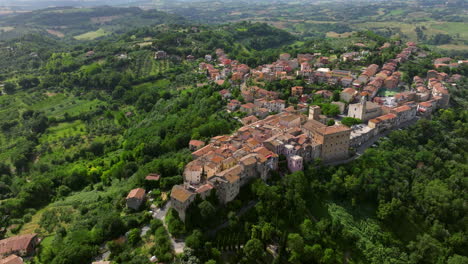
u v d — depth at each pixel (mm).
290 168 176625
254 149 179625
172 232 141875
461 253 152375
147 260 130125
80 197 197250
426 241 149000
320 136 184500
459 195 173875
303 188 160250
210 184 154375
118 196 176625
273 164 172125
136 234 142250
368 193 169500
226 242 139125
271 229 142750
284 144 182375
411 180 183500
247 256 135625
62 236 158125
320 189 169625
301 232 149125
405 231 161000
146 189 175500
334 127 191125
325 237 151000
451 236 156250
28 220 179500
